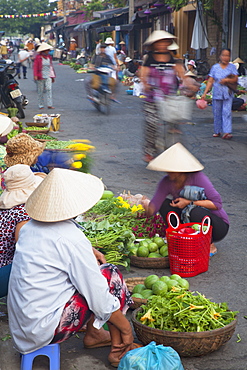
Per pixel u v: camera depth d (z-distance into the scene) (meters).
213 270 4.70
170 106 8.63
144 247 4.80
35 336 2.96
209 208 4.78
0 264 3.61
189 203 4.79
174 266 4.54
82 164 6.01
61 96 18.92
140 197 5.99
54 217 2.94
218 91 10.67
